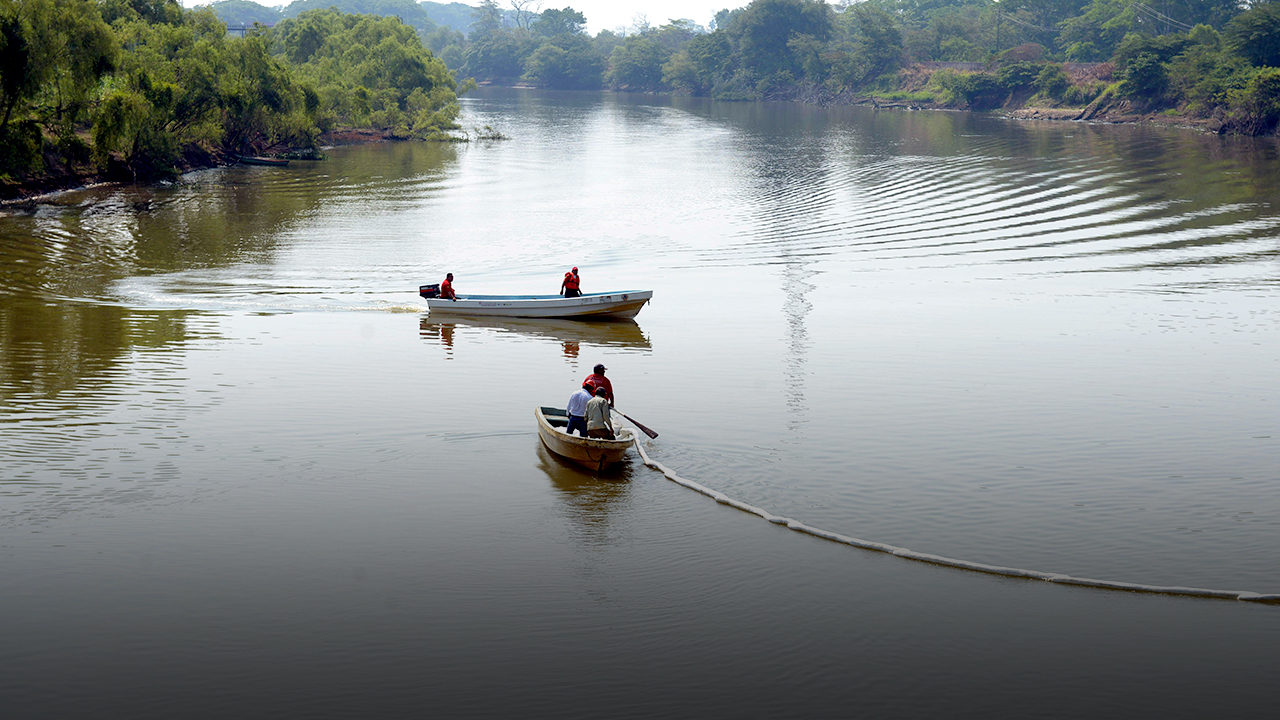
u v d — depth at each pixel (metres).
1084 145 100.38
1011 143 104.44
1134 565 14.56
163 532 15.22
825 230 50.16
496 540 15.31
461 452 18.92
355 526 15.65
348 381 23.27
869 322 30.11
